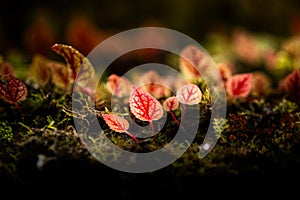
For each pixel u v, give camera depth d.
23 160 0.32
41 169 0.31
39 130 0.33
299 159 0.32
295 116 0.35
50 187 0.31
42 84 0.38
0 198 0.31
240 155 0.32
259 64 0.61
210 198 0.30
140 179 0.31
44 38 0.65
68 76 0.36
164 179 0.31
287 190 0.31
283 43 0.73
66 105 0.35
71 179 0.31
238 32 0.86
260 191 0.31
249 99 0.38
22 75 0.43
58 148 0.32
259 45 0.72
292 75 0.37
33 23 0.95
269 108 0.36
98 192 0.31
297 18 1.00
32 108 0.35
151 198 0.30
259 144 0.33
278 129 0.34
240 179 0.31
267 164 0.32
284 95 0.39
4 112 0.35
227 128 0.34
